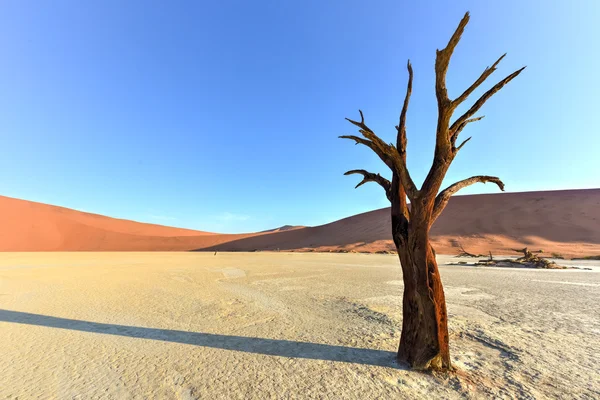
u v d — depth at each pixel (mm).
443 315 4840
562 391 4098
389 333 6863
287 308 9453
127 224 101250
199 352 5684
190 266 25797
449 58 3982
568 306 9602
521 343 6082
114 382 4430
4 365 5047
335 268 23906
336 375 4645
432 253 4910
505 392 4070
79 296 11430
